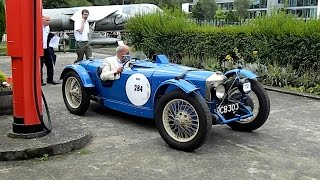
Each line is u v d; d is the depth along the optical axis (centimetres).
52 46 954
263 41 1020
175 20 1337
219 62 1155
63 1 4466
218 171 438
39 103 502
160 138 550
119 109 624
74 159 466
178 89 502
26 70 489
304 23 965
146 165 452
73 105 679
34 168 438
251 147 520
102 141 534
